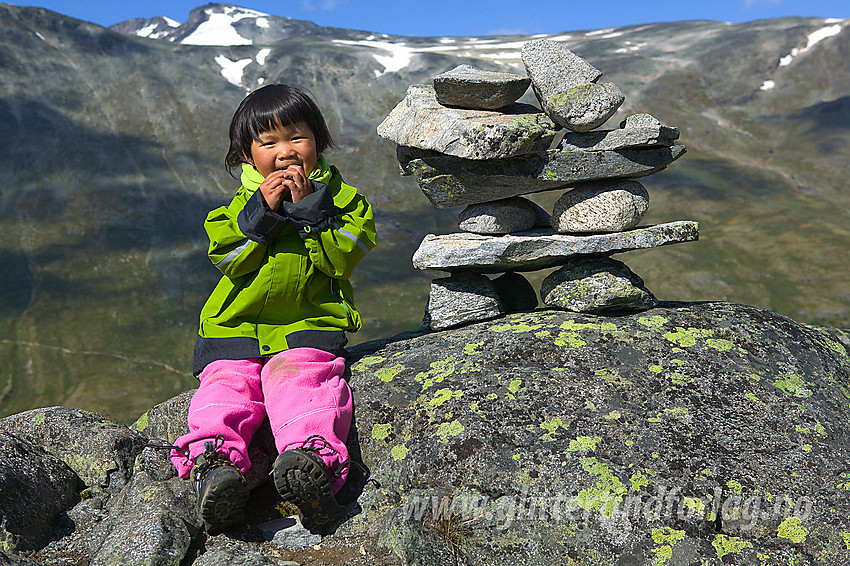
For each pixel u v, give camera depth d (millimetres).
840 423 2676
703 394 2719
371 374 2979
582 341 2979
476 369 2877
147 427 3176
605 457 2451
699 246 53500
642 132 3006
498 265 3309
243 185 2842
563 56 3125
